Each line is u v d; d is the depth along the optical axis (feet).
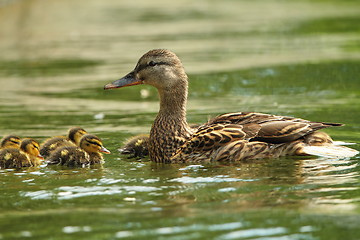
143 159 40.83
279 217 26.86
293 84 64.64
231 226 25.95
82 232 25.73
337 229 25.39
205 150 38.40
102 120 51.85
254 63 75.97
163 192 31.17
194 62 77.66
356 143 41.22
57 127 49.29
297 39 93.25
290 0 145.79
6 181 34.50
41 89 65.62
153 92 65.36
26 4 131.03
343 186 31.17
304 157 38.01
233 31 102.27
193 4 143.84
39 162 39.58
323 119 49.29
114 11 130.93
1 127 49.47
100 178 34.65
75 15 123.03
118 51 86.22
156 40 94.27
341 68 71.20
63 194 31.35
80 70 74.79
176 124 40.22
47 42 94.79
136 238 24.91
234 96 60.29
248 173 34.60
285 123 38.27
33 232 25.93
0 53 87.20
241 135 38.09
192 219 26.86
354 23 106.01
